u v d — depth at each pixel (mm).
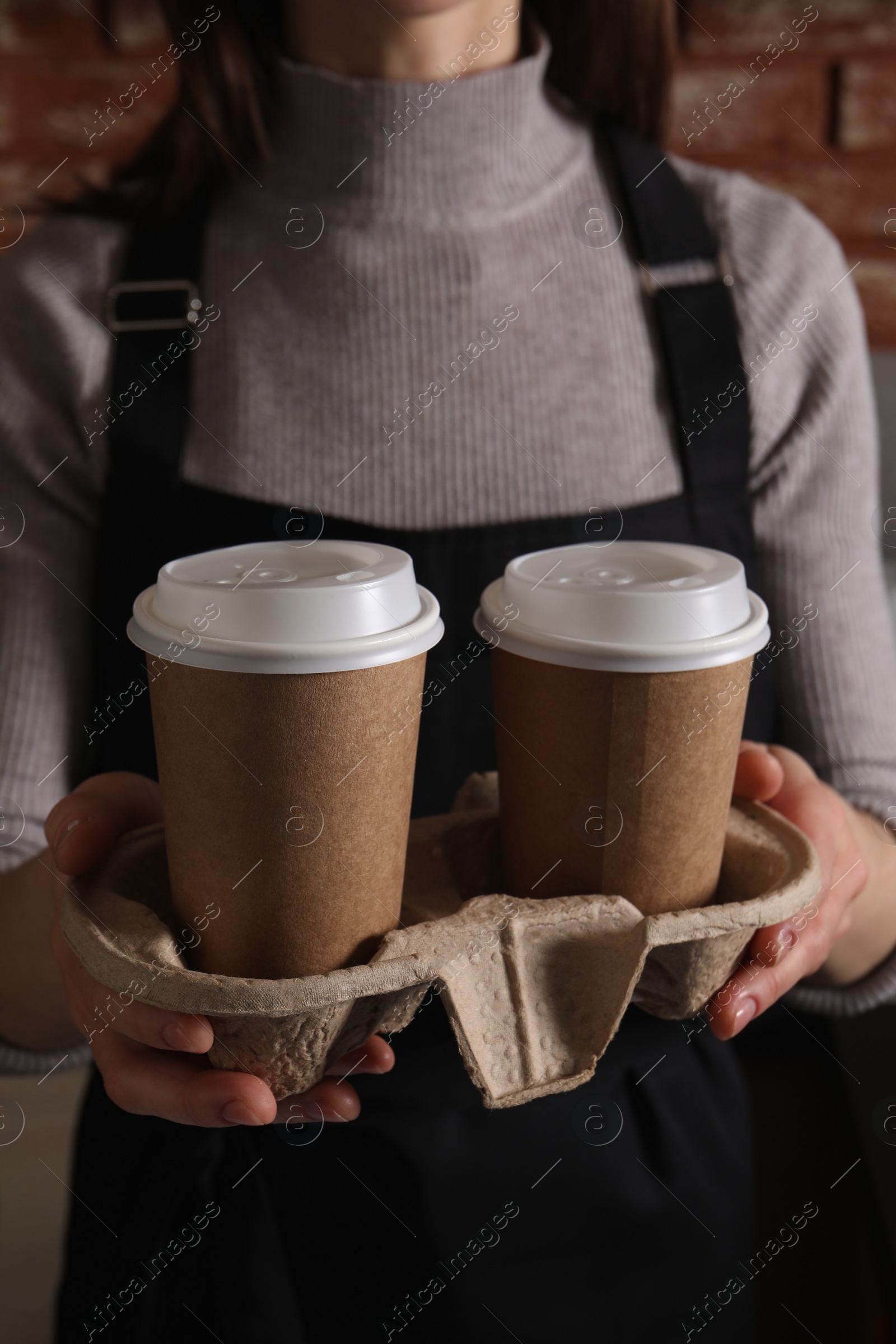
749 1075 875
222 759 321
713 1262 585
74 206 680
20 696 625
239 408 617
